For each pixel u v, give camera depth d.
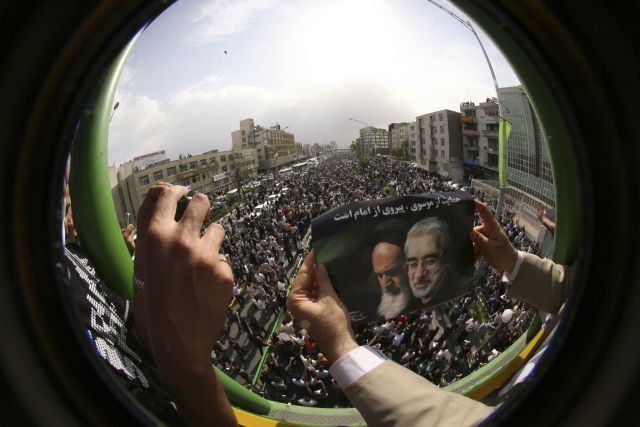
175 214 1.12
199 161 18.09
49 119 0.71
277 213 18.89
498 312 5.06
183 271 0.97
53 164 0.74
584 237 0.86
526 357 1.60
